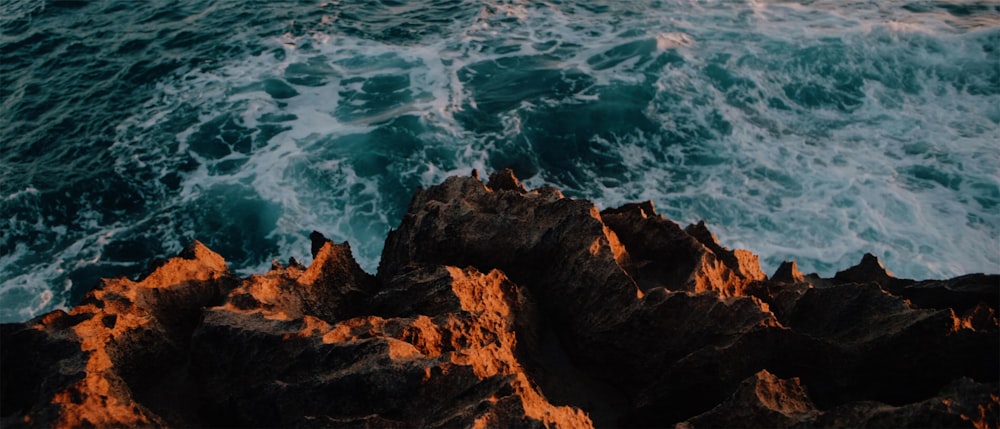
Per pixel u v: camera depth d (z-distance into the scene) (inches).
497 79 1151.0
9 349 427.8
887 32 1181.1
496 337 463.8
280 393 409.1
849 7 1301.7
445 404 388.2
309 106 1096.2
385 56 1211.2
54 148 1017.5
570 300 525.3
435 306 480.7
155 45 1233.4
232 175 966.4
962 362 438.3
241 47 1230.3
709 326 464.1
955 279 580.1
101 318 453.4
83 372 396.5
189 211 917.2
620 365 488.4
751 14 1295.5
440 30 1284.4
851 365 444.1
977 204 874.1
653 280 550.0
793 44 1182.3
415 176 965.2
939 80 1094.4
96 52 1218.0
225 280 542.9
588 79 1136.2
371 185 953.5
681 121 1048.8
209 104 1099.9
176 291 516.4
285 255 860.6
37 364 415.5
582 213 551.8
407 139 1021.8
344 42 1248.2
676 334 473.1
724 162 971.9
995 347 435.5
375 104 1098.7
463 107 1087.0
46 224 904.3
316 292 538.6
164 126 1058.7
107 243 877.8
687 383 441.4
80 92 1127.6
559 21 1305.4
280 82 1146.7
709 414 402.0
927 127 1008.2
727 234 856.9
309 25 1288.1
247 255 861.8
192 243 571.5
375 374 397.7
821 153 972.6
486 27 1289.4
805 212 877.2
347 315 540.7
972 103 1047.6
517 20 1310.3
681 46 1199.6
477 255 566.9
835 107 1063.6
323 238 679.1
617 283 505.0
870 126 1019.9
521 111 1072.2
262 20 1300.4
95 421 373.7
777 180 933.8
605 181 960.9
